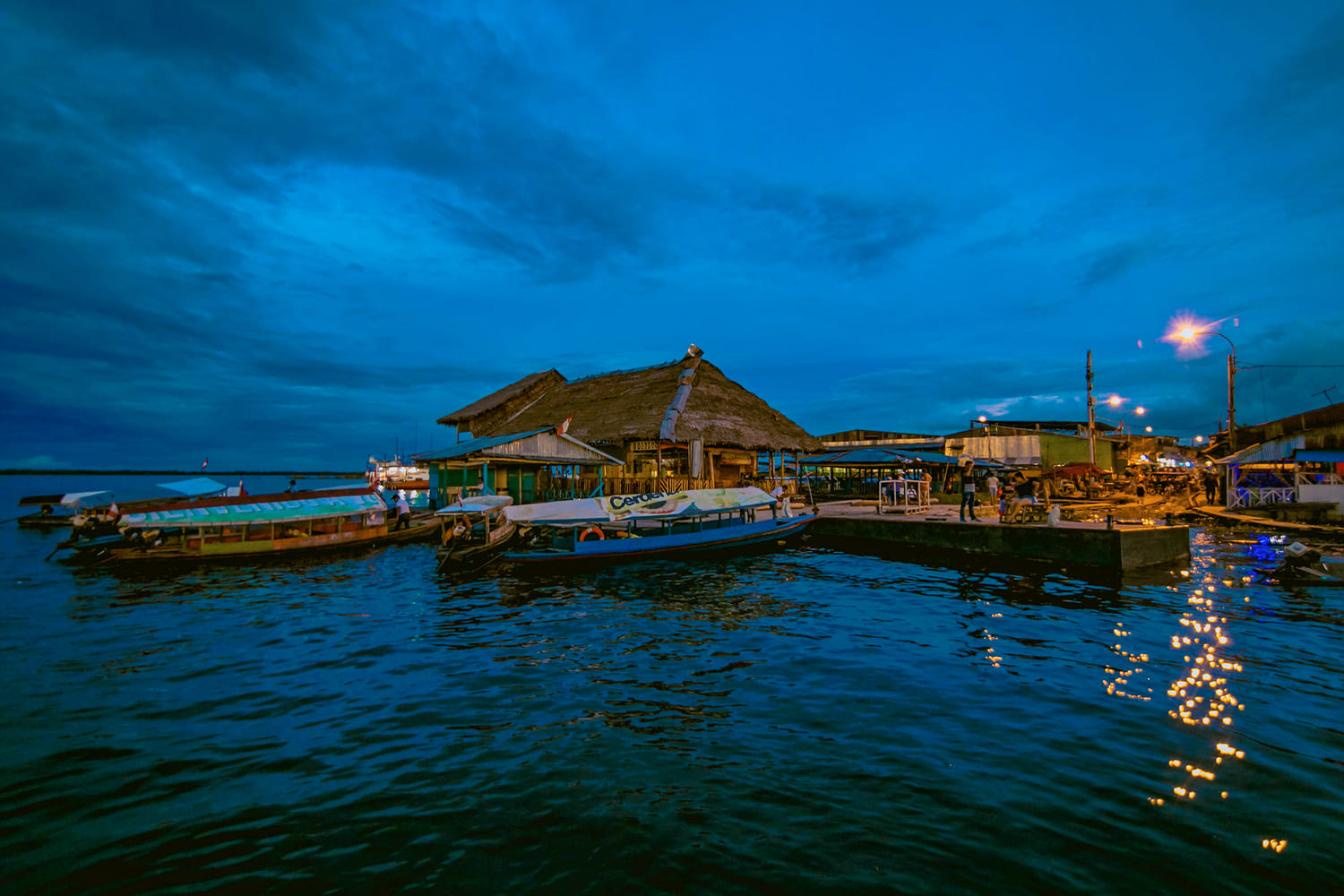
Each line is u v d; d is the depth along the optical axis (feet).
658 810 18.67
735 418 105.50
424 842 17.25
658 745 23.22
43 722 25.81
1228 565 57.93
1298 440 80.28
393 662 33.73
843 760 21.72
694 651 35.19
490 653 35.24
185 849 17.07
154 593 53.31
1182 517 85.61
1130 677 29.81
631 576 58.70
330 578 60.39
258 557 71.51
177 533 71.31
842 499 117.39
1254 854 16.15
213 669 32.65
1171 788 19.53
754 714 26.08
